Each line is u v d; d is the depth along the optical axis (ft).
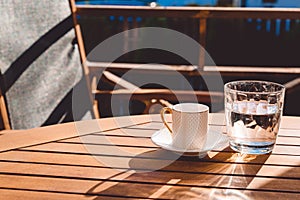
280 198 2.98
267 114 3.65
